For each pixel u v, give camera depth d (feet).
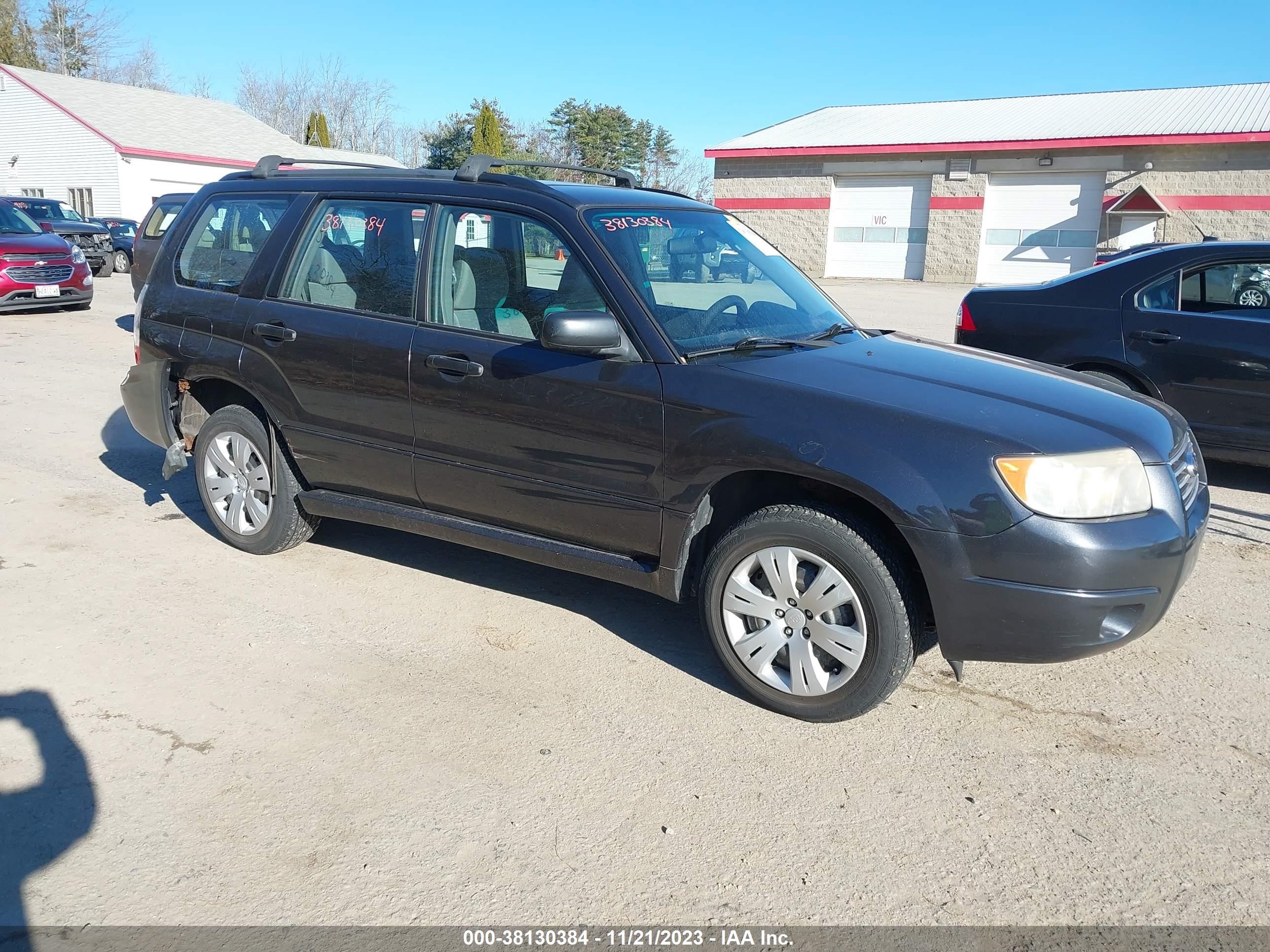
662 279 12.94
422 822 9.61
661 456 11.82
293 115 242.17
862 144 96.89
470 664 12.91
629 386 11.95
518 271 13.14
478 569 16.28
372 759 10.67
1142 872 9.07
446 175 14.17
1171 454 11.35
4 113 126.72
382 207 14.47
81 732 11.05
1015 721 11.71
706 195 231.91
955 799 10.15
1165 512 10.73
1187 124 87.04
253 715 11.50
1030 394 11.74
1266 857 9.30
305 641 13.47
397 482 14.29
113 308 53.21
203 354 15.88
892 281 97.96
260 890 8.65
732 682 12.28
